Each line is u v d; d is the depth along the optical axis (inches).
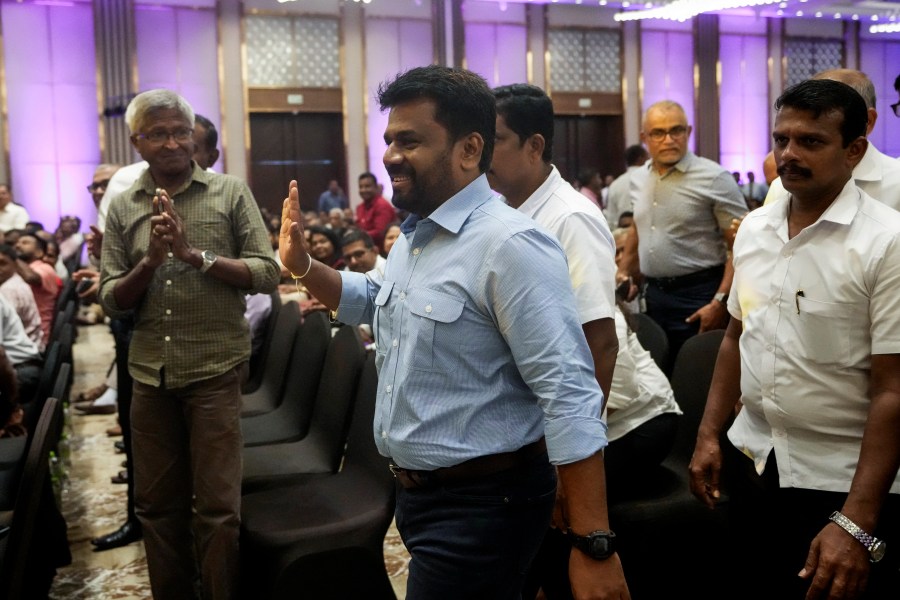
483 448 57.7
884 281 64.5
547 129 75.8
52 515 109.0
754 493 75.9
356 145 511.2
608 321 73.1
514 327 55.6
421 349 57.9
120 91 465.1
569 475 55.1
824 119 65.8
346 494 101.9
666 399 96.3
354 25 504.7
